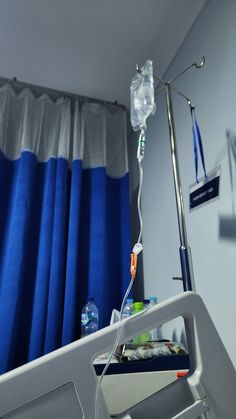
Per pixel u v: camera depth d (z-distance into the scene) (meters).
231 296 0.89
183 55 1.36
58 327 1.31
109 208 1.72
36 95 1.77
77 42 1.41
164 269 1.35
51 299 1.33
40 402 0.46
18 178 1.50
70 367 0.47
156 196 1.52
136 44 1.42
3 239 1.45
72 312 1.33
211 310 0.98
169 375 0.82
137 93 0.74
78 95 1.81
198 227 1.10
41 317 1.30
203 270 1.04
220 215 0.97
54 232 1.45
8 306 1.26
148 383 0.81
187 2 1.20
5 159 1.58
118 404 0.77
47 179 1.58
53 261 1.40
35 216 1.55
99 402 0.47
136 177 1.84
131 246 1.66
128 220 1.69
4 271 1.36
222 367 0.53
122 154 1.84
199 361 0.53
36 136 1.65
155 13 1.26
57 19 1.29
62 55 1.49
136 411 0.50
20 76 1.64
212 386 0.51
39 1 1.21
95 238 1.56
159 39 1.39
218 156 1.01
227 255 0.92
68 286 1.37
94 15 1.28
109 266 1.60
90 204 1.65
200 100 1.16
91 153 1.76
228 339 0.88
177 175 0.84
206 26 1.17
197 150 1.12
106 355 0.85
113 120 1.91
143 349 0.89
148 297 1.49
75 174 1.60
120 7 1.24
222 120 1.00
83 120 1.77
